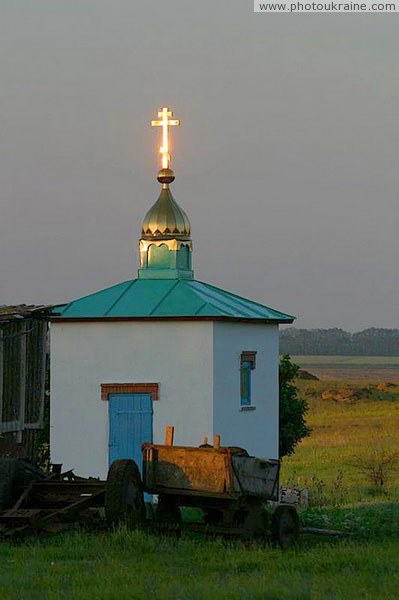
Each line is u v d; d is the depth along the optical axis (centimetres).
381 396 14250
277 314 5191
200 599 2269
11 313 3603
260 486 3219
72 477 3616
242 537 3122
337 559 2852
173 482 3175
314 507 4403
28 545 2998
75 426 4769
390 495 5078
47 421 5025
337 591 2388
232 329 4775
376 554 2936
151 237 5053
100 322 4738
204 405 4619
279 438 5544
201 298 4775
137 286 4928
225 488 3109
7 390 3688
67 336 4788
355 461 6506
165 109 5156
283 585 2420
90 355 4756
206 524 3180
